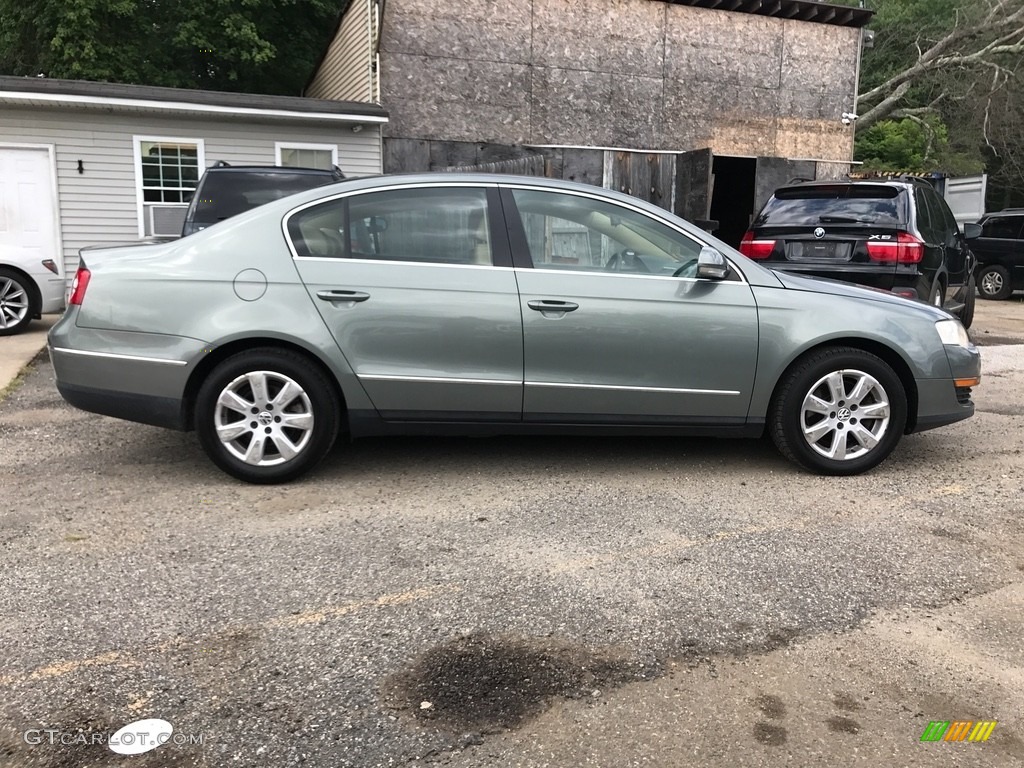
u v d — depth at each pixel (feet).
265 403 14.07
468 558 11.53
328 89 55.98
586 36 45.75
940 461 16.55
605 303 14.23
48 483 14.43
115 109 38.11
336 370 13.87
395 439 17.48
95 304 13.69
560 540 12.21
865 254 23.61
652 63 47.29
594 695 8.34
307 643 9.21
